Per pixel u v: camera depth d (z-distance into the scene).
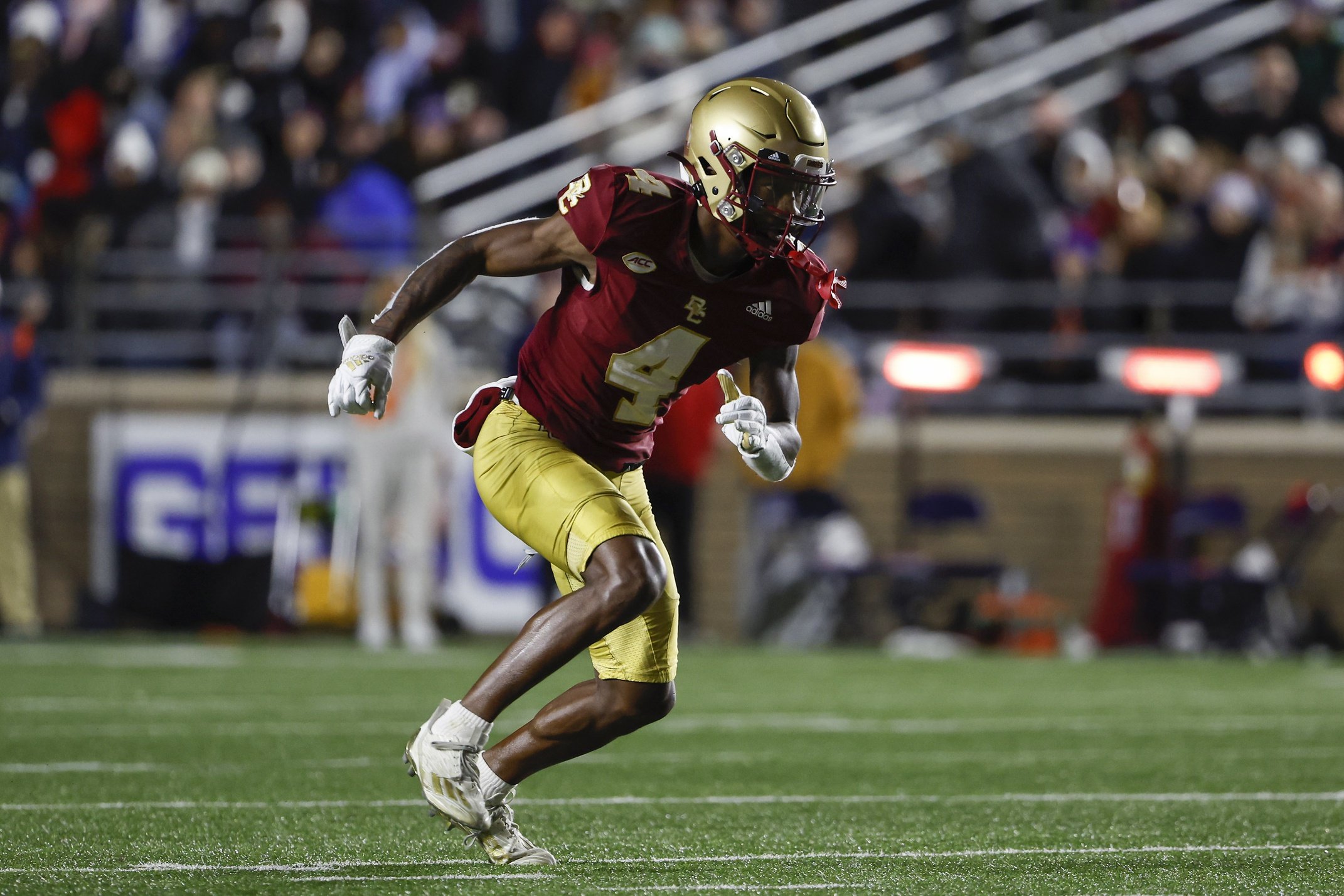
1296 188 43.28
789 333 13.37
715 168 12.84
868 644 39.09
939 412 41.88
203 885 12.19
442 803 12.83
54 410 41.41
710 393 36.03
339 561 38.94
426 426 35.75
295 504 39.25
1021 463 40.59
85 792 17.05
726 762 19.95
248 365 41.91
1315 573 39.03
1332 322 41.34
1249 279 41.75
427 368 35.84
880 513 40.75
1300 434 40.03
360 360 12.92
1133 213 41.75
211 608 38.66
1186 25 53.12
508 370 38.25
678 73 47.16
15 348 38.38
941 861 13.55
